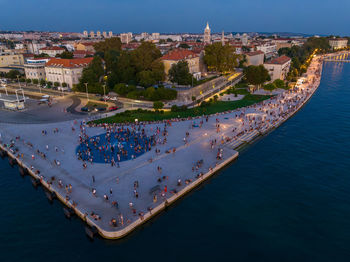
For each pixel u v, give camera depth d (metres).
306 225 44.66
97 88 123.50
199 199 51.72
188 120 89.94
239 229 43.75
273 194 53.25
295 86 148.75
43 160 63.09
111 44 194.62
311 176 59.88
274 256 38.41
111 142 72.31
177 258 38.06
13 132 80.38
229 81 157.62
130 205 45.66
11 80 163.12
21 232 43.19
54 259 38.00
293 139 79.94
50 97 119.62
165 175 56.34
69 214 45.97
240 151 71.69
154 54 155.62
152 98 111.38
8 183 57.78
